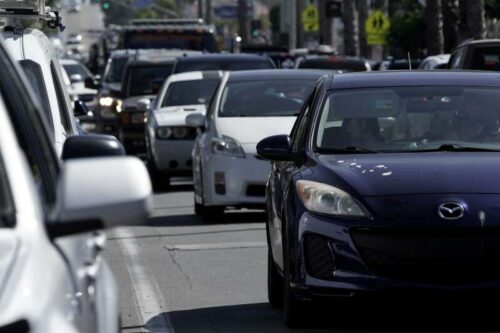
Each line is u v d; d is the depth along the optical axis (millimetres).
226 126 47375
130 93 81688
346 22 146625
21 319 10141
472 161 26000
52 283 10953
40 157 14219
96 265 14352
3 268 10742
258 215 49188
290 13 165375
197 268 35531
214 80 65000
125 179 11344
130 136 77312
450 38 116875
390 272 24594
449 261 24531
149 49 102500
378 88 29078
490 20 132375
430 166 25688
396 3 164125
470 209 24594
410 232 24531
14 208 11586
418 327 26312
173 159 62000
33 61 28406
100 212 11273
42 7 30016
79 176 11297
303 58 86500
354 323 26734
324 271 24938
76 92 108188
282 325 26969
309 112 29000
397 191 24906
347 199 24969
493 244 24594
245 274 34344
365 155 27094
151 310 29188
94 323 13031
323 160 26781
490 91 29109
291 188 26344
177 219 48656
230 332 26359
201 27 105250
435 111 28531
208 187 46750
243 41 192250
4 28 29031
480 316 27312
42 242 11438
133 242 41531
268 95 49562
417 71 30375
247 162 46250
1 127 12055
